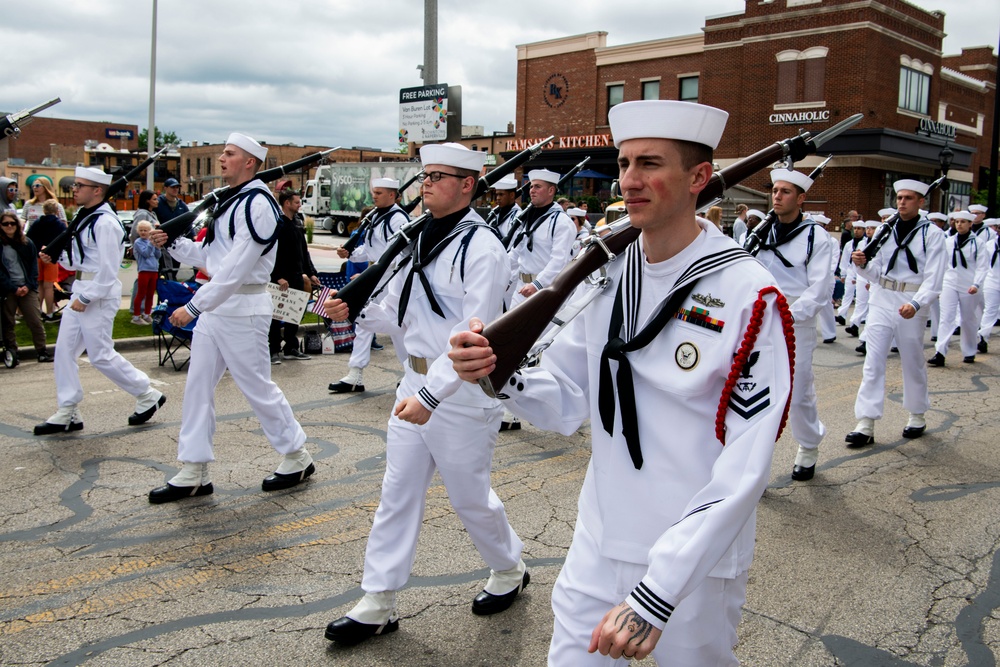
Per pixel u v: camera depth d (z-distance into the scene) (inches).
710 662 83.1
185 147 2220.7
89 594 156.3
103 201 257.1
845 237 738.8
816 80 1079.6
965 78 1454.2
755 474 72.6
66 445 249.4
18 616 147.7
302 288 378.0
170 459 237.8
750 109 1130.7
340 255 351.9
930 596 162.1
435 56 550.9
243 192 201.9
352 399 320.8
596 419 88.2
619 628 70.7
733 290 78.1
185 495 207.0
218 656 135.3
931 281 259.1
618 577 84.3
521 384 90.6
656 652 83.8
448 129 550.0
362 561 172.4
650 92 1268.5
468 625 147.0
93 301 254.2
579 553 88.7
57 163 2235.5
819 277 221.8
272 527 189.8
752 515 80.9
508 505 206.8
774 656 139.5
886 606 157.8
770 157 102.4
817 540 189.0
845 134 1056.8
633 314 84.4
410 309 142.4
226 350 203.0
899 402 334.0
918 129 1151.6
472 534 145.6
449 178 139.3
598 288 87.4
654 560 72.0
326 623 146.6
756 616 153.0
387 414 297.3
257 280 205.8
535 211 344.8
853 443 267.6
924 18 1134.4
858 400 270.8
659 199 79.3
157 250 461.7
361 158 2299.5
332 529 189.2
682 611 81.4
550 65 1366.9
